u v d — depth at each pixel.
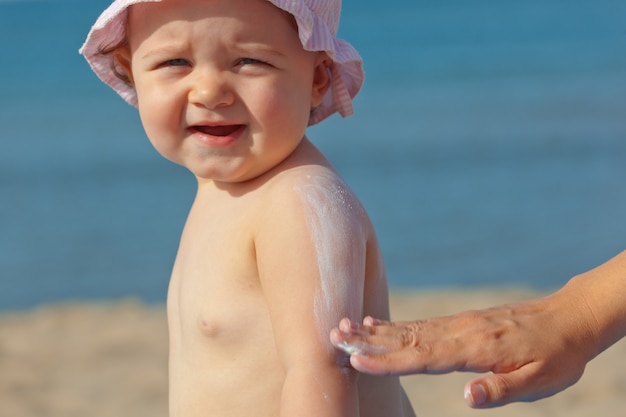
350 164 23.33
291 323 2.43
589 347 2.26
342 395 2.35
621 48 55.88
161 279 13.45
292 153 2.82
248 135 2.71
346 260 2.50
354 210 2.64
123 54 3.04
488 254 14.55
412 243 15.36
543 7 108.19
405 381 7.63
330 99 3.16
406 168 22.53
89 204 19.05
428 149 25.28
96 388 7.52
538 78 43.38
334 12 2.94
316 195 2.61
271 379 2.64
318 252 2.49
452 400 7.05
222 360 2.71
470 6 116.56
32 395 7.38
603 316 2.30
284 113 2.71
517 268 13.76
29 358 8.43
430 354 2.15
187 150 2.75
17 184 21.59
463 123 30.31
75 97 39.53
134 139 28.16
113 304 10.83
